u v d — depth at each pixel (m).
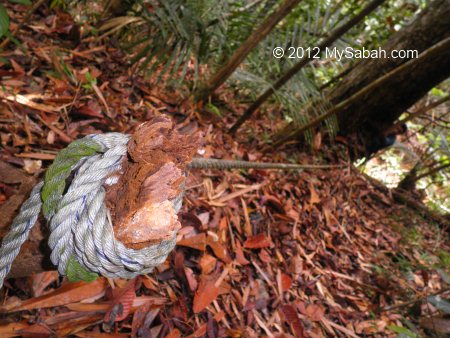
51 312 1.18
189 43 2.37
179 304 1.47
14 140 1.60
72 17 2.52
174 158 0.66
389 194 3.87
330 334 1.94
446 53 2.80
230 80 2.90
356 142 3.42
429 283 2.82
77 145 0.67
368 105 3.19
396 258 2.95
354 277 2.47
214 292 1.55
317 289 2.15
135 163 0.64
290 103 2.63
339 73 3.58
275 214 2.32
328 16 2.90
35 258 0.81
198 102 2.67
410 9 3.54
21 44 2.06
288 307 1.80
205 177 2.18
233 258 1.86
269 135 3.20
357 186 3.46
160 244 0.67
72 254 0.64
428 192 4.79
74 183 0.62
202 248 1.66
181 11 2.45
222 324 1.57
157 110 2.44
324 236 2.59
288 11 2.11
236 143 2.77
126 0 2.61
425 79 2.99
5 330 1.08
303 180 2.90
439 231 3.63
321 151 3.29
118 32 2.70
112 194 0.63
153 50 2.36
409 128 5.16
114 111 2.13
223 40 2.52
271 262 2.03
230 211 2.06
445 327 1.90
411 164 4.95
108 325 1.24
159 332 1.35
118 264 0.63
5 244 0.66
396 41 2.97
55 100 1.88
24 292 1.16
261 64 2.79
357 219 3.12
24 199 0.94
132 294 1.31
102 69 2.37
